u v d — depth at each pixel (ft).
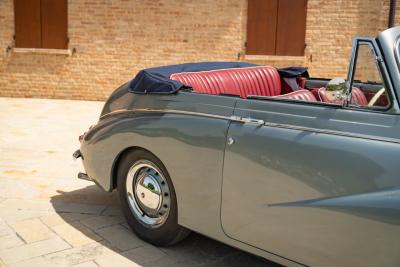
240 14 37.19
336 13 36.19
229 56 37.93
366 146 8.76
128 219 13.52
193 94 11.80
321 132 9.39
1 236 13.52
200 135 11.17
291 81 16.62
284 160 9.69
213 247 13.08
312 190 9.29
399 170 8.29
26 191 17.31
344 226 8.81
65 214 15.23
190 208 11.59
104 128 13.79
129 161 13.12
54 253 12.57
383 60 9.11
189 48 38.34
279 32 37.14
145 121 12.49
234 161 10.50
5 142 24.85
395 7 34.94
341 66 36.78
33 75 40.42
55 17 39.29
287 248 9.78
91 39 39.29
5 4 39.45
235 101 10.89
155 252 12.73
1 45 40.14
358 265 8.77
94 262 12.12
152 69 14.28
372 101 9.39
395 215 8.15
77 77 40.04
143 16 38.42
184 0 37.73
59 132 27.53
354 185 8.75
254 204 10.22
